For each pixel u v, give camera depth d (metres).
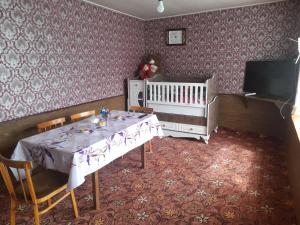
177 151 3.57
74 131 2.38
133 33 4.68
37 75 2.94
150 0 3.52
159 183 2.65
